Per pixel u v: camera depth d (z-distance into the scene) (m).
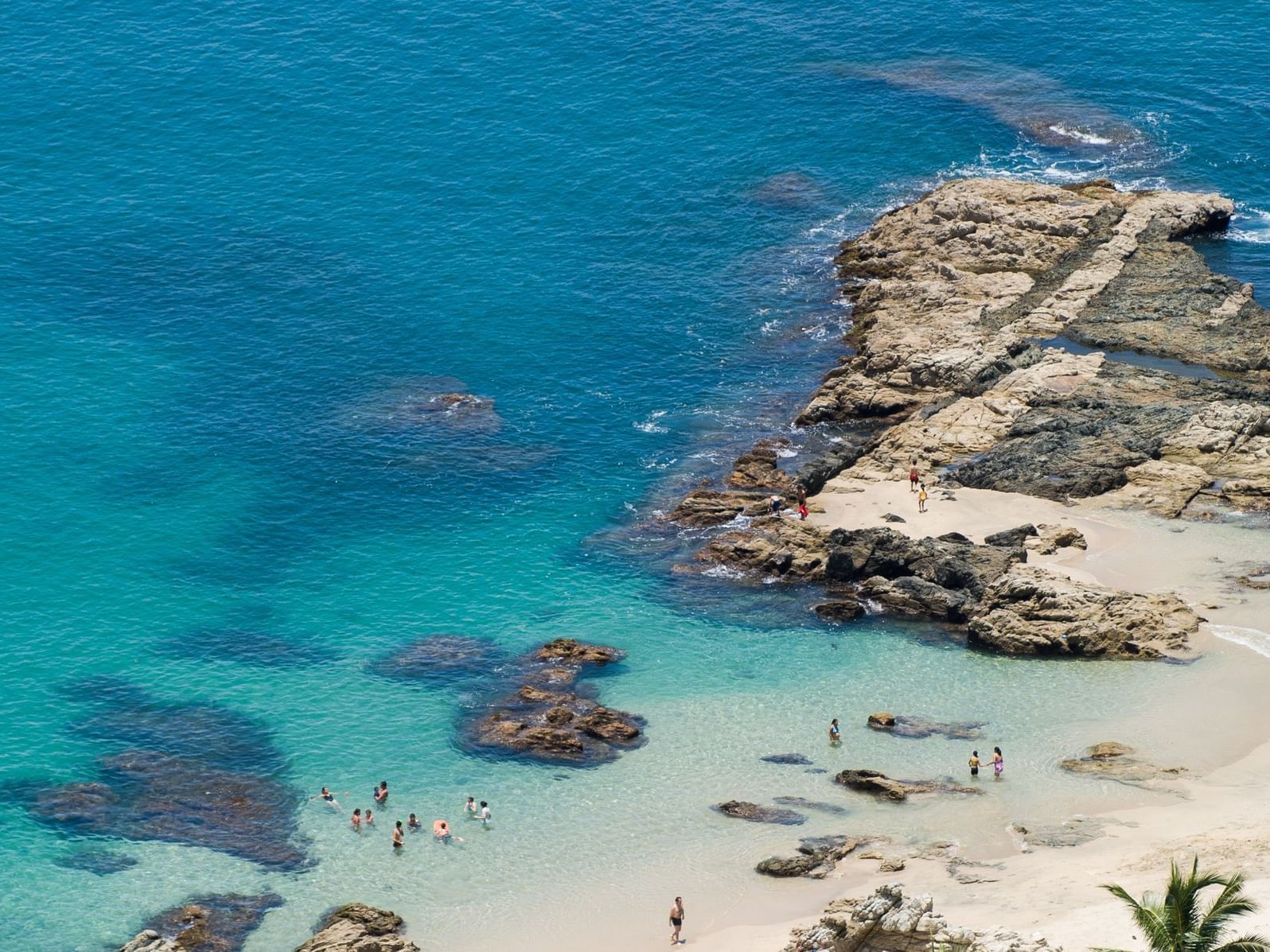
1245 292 139.75
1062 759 94.38
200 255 148.88
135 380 133.75
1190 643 104.00
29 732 98.69
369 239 151.75
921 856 85.62
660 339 141.00
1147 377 129.88
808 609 110.62
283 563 115.44
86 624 108.62
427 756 97.31
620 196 158.12
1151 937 59.97
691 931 81.81
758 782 94.06
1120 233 147.62
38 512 118.81
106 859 89.00
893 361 133.00
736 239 153.25
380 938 81.31
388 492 122.75
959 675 103.44
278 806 93.19
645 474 125.44
